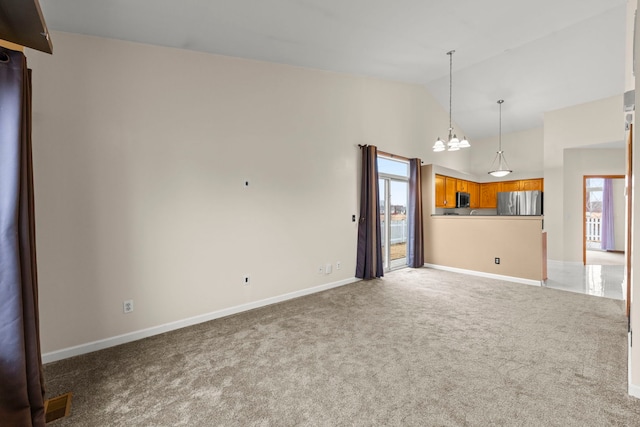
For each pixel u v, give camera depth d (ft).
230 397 5.87
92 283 7.88
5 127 4.43
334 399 5.77
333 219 13.92
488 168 25.40
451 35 10.48
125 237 8.34
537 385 6.13
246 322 9.70
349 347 7.88
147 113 8.64
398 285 14.25
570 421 5.08
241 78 10.59
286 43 9.45
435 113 20.70
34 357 4.85
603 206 25.11
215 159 9.98
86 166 7.75
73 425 5.14
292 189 12.21
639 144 5.84
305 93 12.62
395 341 8.21
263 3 7.03
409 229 18.52
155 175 8.81
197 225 9.63
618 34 12.44
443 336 8.50
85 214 7.75
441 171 19.89
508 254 15.12
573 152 19.44
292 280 12.28
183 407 5.59
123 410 5.52
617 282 14.61
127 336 8.38
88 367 7.02
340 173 14.21
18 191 4.51
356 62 12.14
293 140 12.21
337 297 12.35
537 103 19.03
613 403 5.53
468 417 5.22
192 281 9.56
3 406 4.43
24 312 4.74
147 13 6.96
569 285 14.10
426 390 6.01
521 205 22.74
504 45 11.68
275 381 6.39
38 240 7.16
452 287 13.84
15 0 3.69
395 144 17.28
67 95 7.48
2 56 4.41
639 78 5.80
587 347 7.73
